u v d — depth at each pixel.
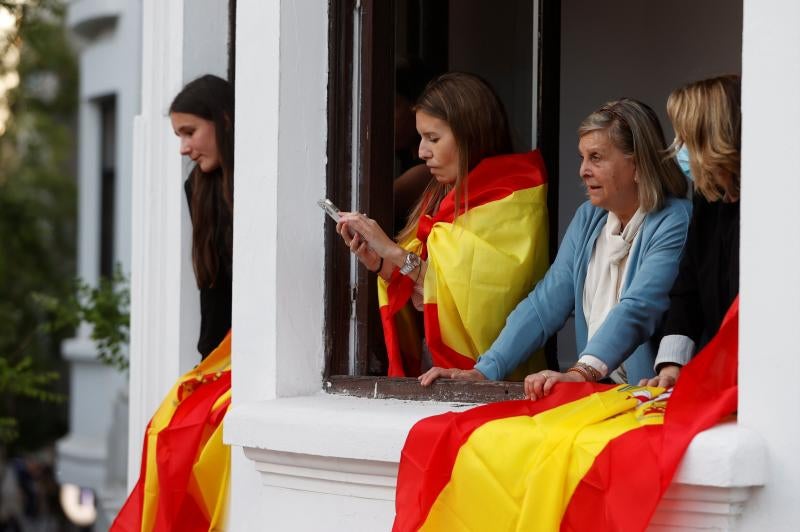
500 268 8.14
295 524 7.88
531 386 7.11
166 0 10.45
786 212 6.16
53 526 33.16
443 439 6.80
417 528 6.75
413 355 8.74
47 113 35.34
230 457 8.65
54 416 35.34
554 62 9.88
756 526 6.20
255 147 8.38
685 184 7.72
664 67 11.45
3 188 34.91
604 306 7.79
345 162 8.52
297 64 8.35
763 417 6.21
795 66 6.12
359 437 7.34
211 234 9.74
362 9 8.46
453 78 8.50
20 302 34.25
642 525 6.05
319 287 8.48
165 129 10.45
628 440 6.22
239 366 8.46
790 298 6.15
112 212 31.23
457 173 8.35
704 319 7.18
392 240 8.66
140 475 9.25
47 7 23.25
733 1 11.09
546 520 6.32
